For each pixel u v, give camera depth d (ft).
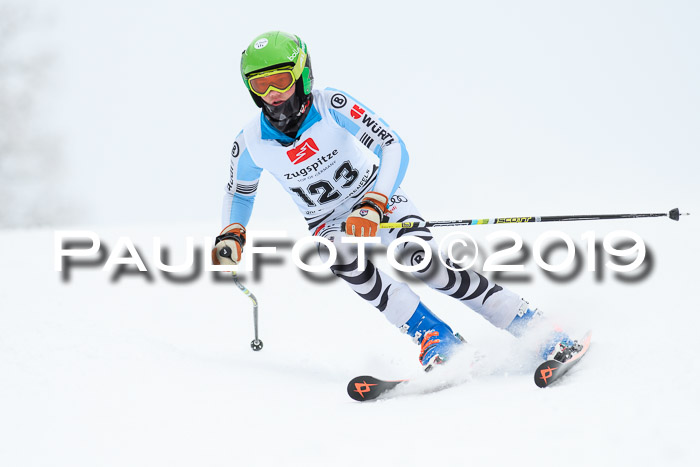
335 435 26.96
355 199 38.63
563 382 31.50
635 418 24.63
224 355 43.37
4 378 34.50
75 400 32.07
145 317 53.83
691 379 27.58
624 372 30.76
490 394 30.91
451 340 35.86
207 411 30.94
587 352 35.65
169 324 52.65
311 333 50.57
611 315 44.16
